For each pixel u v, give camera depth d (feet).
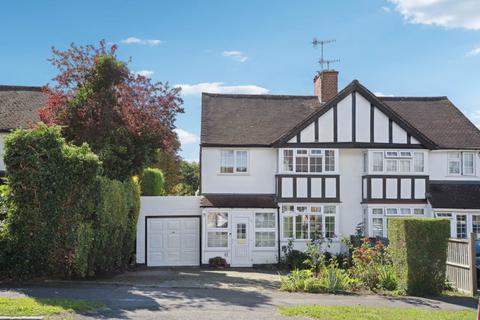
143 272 69.15
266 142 84.07
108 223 57.06
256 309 39.06
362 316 36.27
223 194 83.56
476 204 81.97
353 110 83.61
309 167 82.99
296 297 46.14
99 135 64.75
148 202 82.23
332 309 38.70
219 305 40.52
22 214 49.90
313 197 82.43
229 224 80.69
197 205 82.48
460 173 86.89
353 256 55.42
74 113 64.49
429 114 94.68
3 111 88.12
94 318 33.71
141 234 81.66
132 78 70.38
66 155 51.26
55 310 34.55
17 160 49.60
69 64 67.36
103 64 65.72
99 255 57.06
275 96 96.12
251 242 80.64
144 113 69.82
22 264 49.85
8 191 50.14
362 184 84.74
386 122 83.97
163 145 71.20
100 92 65.72
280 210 81.92
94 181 52.90
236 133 85.61
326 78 93.66
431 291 48.85
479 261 57.62
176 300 42.37
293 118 90.07
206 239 80.12
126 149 67.21
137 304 39.65
